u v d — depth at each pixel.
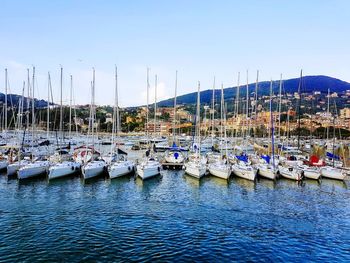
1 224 29.53
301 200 40.41
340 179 53.09
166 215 33.28
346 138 134.38
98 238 26.64
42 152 68.50
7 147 72.69
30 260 22.44
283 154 74.31
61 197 39.84
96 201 38.50
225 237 27.25
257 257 23.55
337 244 26.25
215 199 40.25
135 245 25.31
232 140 91.81
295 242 26.48
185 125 155.62
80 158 59.97
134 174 55.69
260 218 32.75
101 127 154.88
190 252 24.14
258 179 53.47
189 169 55.44
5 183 46.34
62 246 24.91
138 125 191.75
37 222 30.31
